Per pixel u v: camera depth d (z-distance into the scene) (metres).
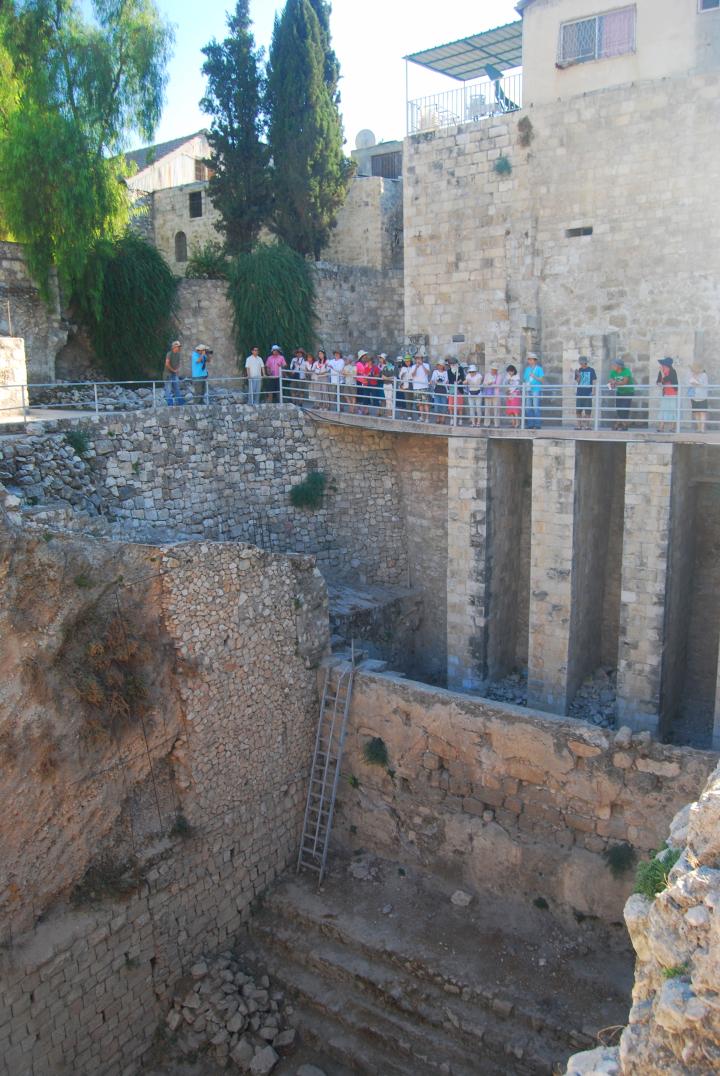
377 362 22.78
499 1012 13.36
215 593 15.09
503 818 15.21
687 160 18.66
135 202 36.31
